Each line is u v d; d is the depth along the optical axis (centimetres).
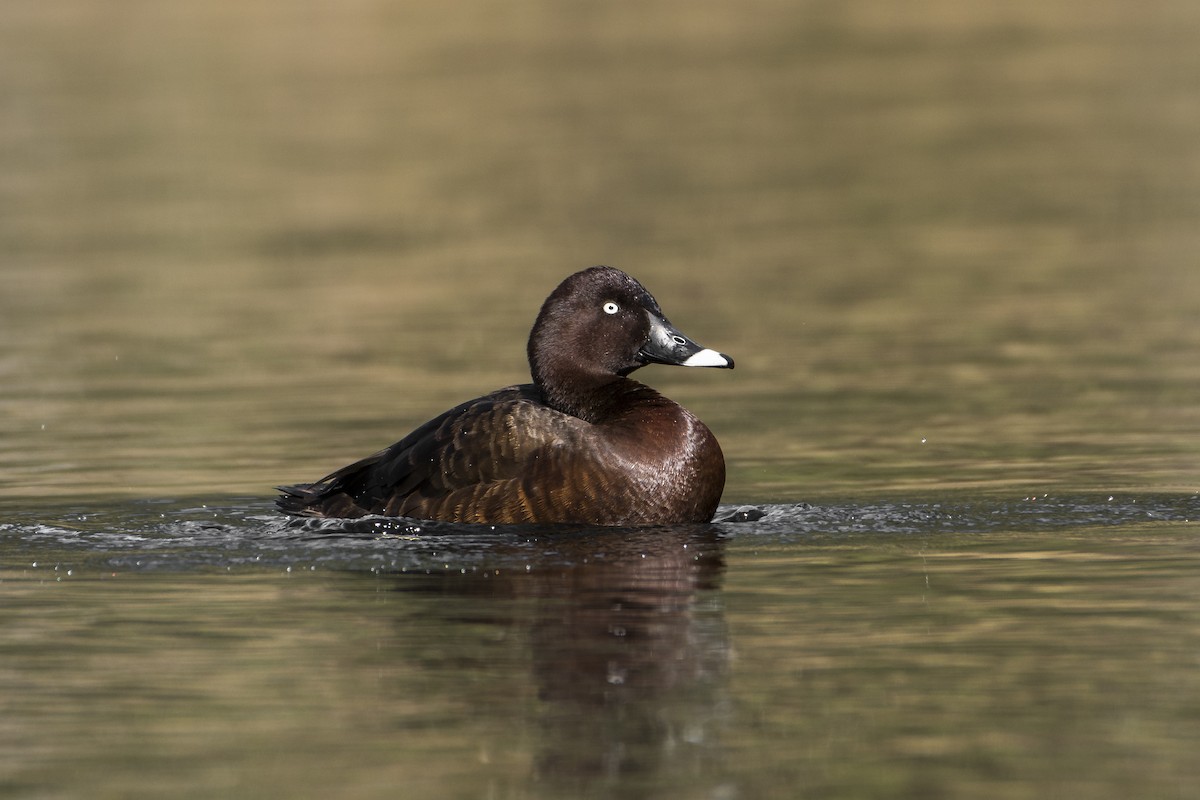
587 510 1042
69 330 1873
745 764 678
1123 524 1047
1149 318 1773
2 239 2455
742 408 1473
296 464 1282
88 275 2194
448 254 2275
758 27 4653
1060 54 4059
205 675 790
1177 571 932
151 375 1642
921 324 1798
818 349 1703
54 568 978
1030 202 2514
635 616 867
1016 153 2928
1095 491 1138
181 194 2777
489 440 1055
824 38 4447
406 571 959
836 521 1069
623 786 661
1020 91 3588
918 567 955
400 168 2972
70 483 1221
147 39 4388
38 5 5003
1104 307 1839
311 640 836
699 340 1759
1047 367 1578
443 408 1475
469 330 1819
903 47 4272
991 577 930
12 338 1841
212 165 3030
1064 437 1306
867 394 1503
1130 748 685
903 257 2177
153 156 3122
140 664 806
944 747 691
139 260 2286
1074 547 993
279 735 717
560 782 664
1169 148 2891
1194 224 2297
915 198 2583
